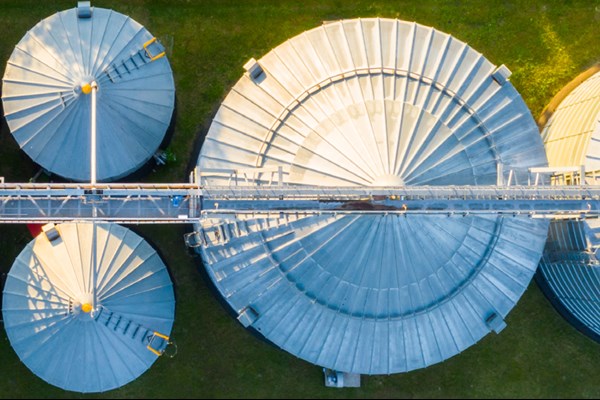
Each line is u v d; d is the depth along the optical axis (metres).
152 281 36.88
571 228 36.84
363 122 32.62
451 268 33.69
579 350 43.81
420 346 35.44
